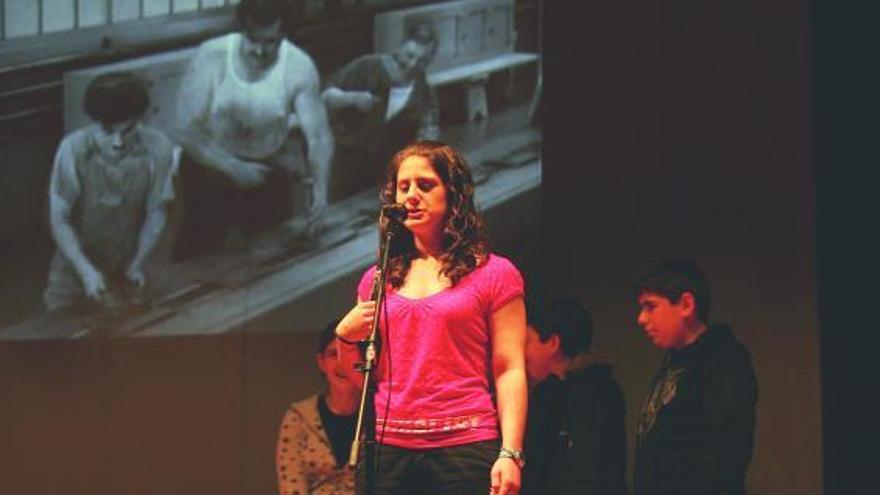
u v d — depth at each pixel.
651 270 3.87
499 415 2.78
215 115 4.50
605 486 3.79
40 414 4.46
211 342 4.49
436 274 2.80
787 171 4.38
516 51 4.51
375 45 4.51
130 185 4.45
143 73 4.45
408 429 2.71
